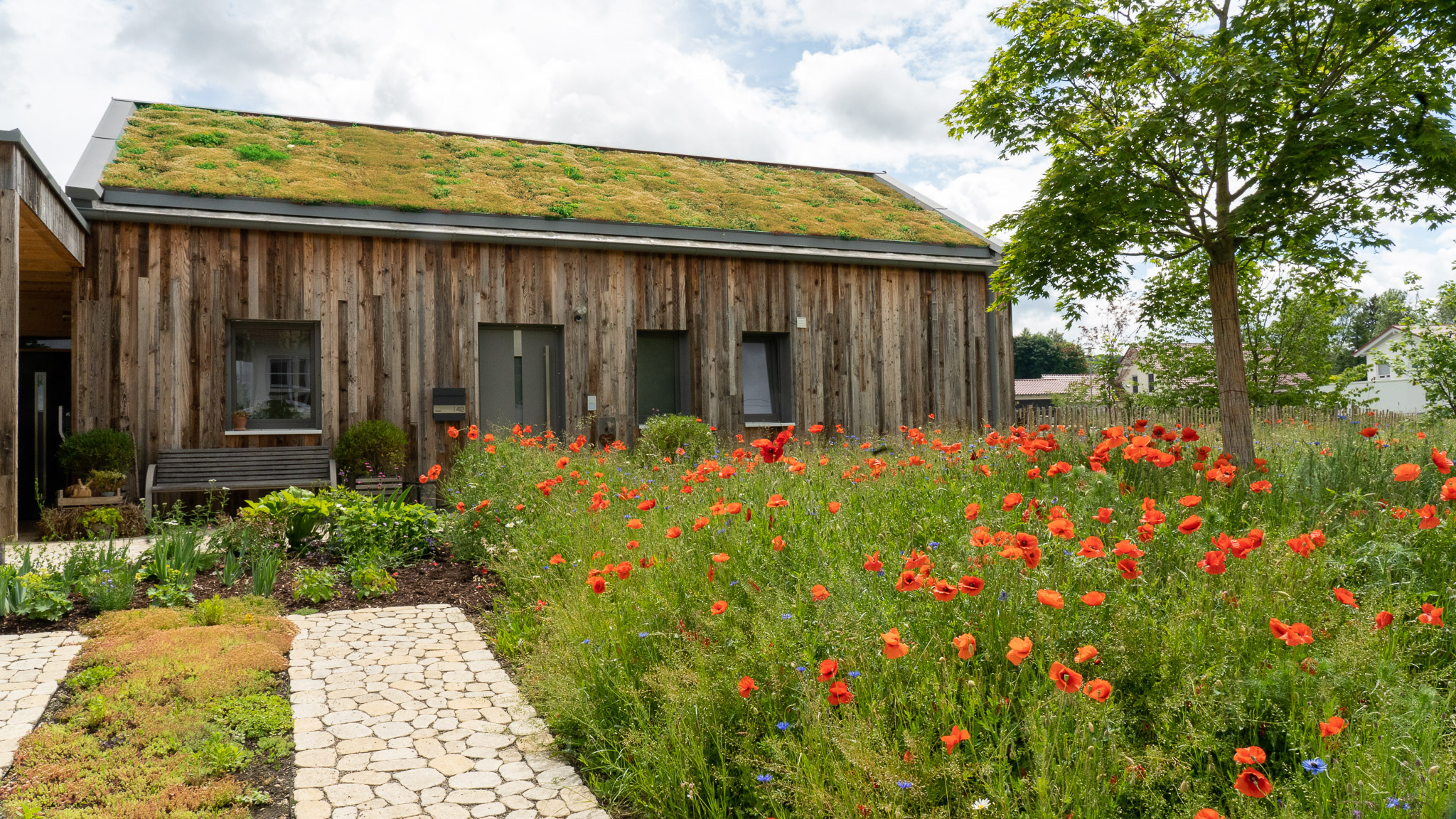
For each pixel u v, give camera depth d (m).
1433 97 6.16
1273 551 3.04
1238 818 1.94
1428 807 1.71
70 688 3.86
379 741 3.31
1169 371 19.33
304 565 6.41
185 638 4.40
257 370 10.35
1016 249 7.98
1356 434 6.22
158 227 9.71
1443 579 3.16
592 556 4.55
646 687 3.10
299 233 10.27
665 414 11.95
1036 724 2.05
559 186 12.54
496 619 5.03
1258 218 6.71
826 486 4.81
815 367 12.59
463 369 10.88
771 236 12.29
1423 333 17.89
